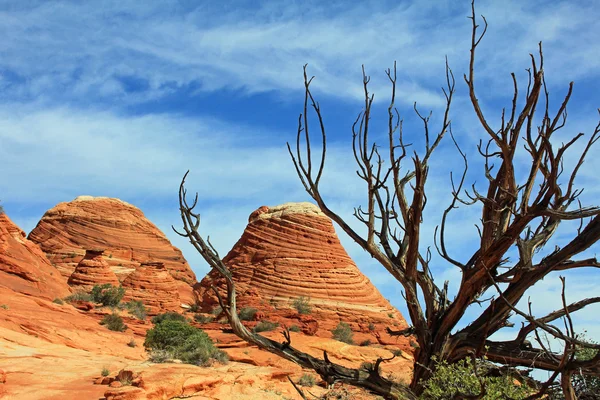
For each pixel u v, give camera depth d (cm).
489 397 904
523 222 984
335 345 4766
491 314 994
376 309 7925
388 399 1014
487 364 1026
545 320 1034
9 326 3444
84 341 3731
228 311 962
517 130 981
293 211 9006
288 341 1002
